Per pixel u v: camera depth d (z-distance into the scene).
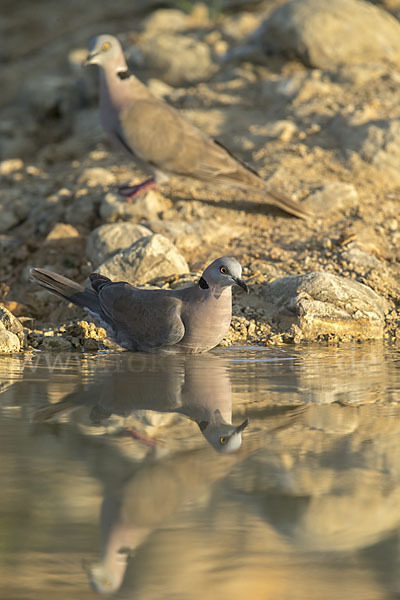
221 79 21.47
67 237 14.98
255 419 7.39
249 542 5.03
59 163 19.53
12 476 5.93
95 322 12.17
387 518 5.32
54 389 8.54
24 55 29.42
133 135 14.70
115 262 13.17
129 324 10.98
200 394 8.31
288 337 11.80
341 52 20.73
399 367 9.79
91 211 15.59
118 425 7.18
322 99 19.12
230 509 5.44
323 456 6.37
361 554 4.90
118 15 30.95
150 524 5.20
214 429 7.07
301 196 15.79
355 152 16.94
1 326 11.22
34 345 11.38
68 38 29.83
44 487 5.73
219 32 24.33
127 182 16.58
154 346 10.89
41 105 23.42
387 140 16.86
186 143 14.80
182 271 13.20
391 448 6.57
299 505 5.48
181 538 5.06
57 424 7.20
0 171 18.97
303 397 8.18
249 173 15.11
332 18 20.92
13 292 13.79
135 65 22.62
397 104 18.38
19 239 15.45
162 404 7.91
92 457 6.33
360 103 18.66
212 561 4.80
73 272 14.09
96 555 4.86
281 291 12.60
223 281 10.45
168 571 4.73
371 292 12.66
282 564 4.79
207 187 16.47
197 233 14.52
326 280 12.36
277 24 21.28
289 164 16.88
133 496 5.59
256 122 18.86
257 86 20.52
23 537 5.05
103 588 4.55
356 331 12.02
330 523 5.21
